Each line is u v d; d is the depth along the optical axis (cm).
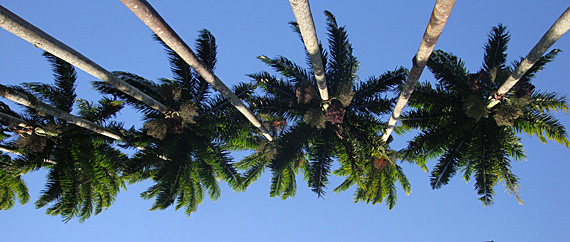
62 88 1711
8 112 1636
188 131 1916
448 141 1870
